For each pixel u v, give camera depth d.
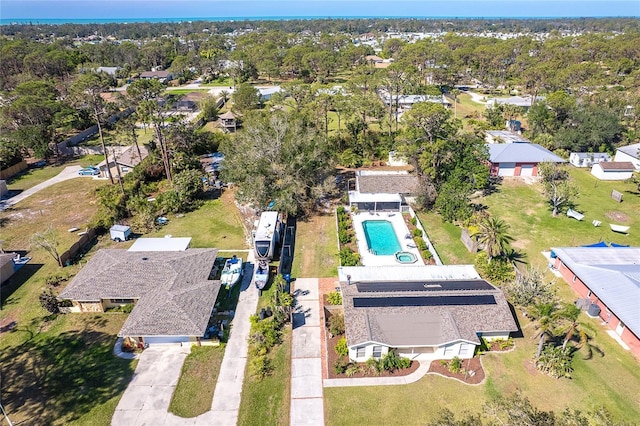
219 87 150.75
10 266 41.97
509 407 22.39
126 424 26.86
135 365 31.34
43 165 74.81
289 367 31.12
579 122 77.00
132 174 63.19
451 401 28.09
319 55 158.75
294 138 54.84
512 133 82.81
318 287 40.22
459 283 36.53
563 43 168.50
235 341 33.72
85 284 37.09
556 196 52.91
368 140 78.12
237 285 40.56
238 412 27.66
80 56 165.75
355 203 54.78
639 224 51.16
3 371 30.94
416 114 56.25
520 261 43.81
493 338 32.94
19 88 96.75
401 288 35.53
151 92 77.12
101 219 50.59
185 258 40.50
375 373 30.33
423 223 52.62
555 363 29.94
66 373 30.70
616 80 122.81
